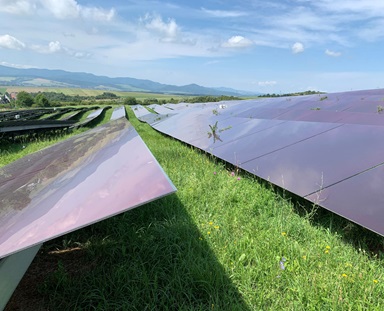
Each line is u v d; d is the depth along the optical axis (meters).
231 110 15.94
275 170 5.05
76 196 2.19
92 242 3.83
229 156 6.76
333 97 14.48
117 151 3.50
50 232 1.67
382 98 11.87
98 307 2.63
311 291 2.67
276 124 7.99
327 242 3.53
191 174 6.43
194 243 3.57
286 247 3.40
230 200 4.98
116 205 1.78
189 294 2.76
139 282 2.92
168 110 32.22
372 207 3.27
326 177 4.17
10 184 3.56
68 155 4.41
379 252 3.17
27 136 17.55
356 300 2.53
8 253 1.58
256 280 2.97
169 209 4.66
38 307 2.73
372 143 4.60
